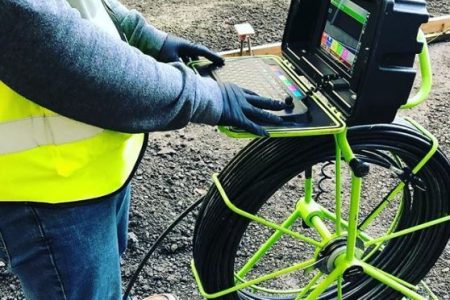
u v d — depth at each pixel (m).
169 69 1.19
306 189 1.81
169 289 2.26
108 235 1.37
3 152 1.17
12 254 1.31
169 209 2.59
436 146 1.65
